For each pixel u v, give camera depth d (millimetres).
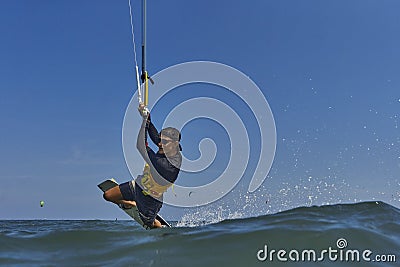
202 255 4922
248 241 5336
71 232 6543
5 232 7340
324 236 5473
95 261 4992
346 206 7520
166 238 5770
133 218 8094
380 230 6000
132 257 5012
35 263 5016
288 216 6766
